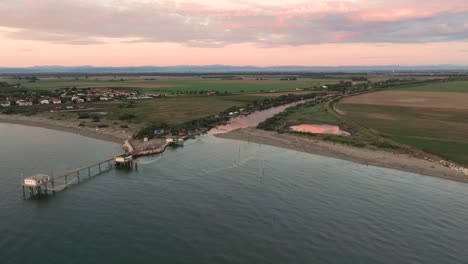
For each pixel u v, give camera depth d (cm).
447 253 4441
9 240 4675
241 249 4469
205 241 4656
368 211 5606
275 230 4962
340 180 7088
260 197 6150
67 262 4162
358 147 9706
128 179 7194
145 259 4234
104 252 4381
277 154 9238
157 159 8756
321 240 4703
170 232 4894
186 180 7075
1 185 6788
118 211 5594
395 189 6581
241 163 8344
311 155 9125
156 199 6078
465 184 6844
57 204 5900
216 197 6150
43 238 4728
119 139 11219
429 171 7594
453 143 9819
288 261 4219
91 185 6844
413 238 4788
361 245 4594
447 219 5353
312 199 6078
